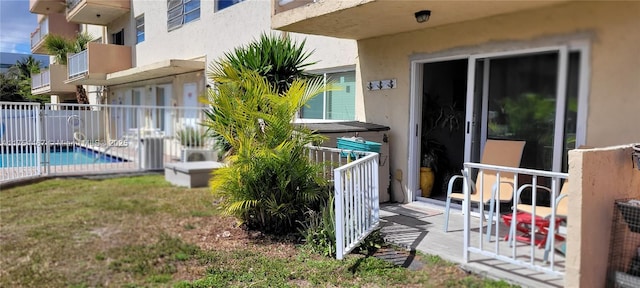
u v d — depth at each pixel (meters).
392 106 6.38
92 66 15.70
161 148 10.80
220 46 11.53
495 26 4.83
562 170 4.43
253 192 5.12
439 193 6.62
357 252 4.38
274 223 5.28
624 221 3.23
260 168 5.04
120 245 4.92
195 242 5.04
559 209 3.73
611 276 3.22
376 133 6.25
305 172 5.07
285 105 5.00
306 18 5.44
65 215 6.30
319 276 3.86
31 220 5.99
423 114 6.40
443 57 5.56
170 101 14.50
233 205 5.00
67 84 17.97
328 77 7.89
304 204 5.12
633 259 3.30
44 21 22.77
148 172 10.35
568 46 3.70
